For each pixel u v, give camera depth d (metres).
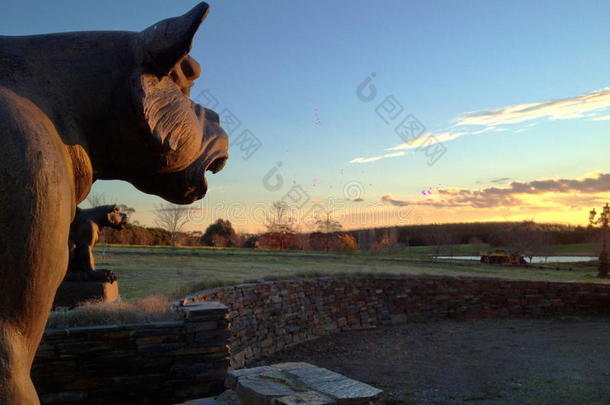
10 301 0.89
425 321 14.91
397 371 8.80
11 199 0.90
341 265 22.47
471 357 10.02
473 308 16.03
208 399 2.91
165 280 13.02
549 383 8.08
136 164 1.24
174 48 1.13
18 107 0.99
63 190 0.99
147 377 5.53
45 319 0.97
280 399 2.35
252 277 12.69
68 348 5.24
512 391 7.59
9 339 0.89
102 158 1.23
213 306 6.07
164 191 1.33
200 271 16.03
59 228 0.97
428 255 41.56
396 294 15.03
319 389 2.53
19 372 0.88
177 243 40.28
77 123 1.16
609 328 13.80
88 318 5.66
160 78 1.18
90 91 1.16
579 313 16.70
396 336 12.42
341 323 13.24
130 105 1.14
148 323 5.66
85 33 1.23
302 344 11.19
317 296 12.77
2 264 0.88
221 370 5.82
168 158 1.22
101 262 19.05
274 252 30.00
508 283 16.56
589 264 36.50
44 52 1.17
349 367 9.09
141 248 28.42
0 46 1.16
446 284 15.95
